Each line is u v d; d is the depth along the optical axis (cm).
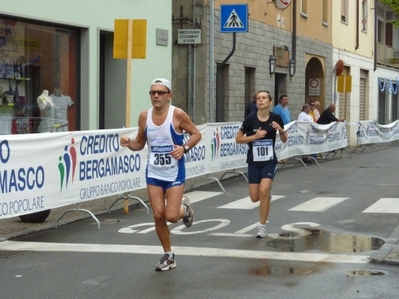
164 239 815
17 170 965
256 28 2447
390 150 2944
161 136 800
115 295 709
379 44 4138
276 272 793
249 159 1016
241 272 795
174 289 727
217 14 2186
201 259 860
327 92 3225
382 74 4191
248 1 2372
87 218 1177
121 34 1257
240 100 2345
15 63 1488
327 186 1602
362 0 3747
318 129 2244
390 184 1638
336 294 705
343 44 3447
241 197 1424
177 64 2159
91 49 1652
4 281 768
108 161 1170
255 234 1021
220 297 697
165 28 1900
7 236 1009
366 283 744
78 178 1095
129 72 1257
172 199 803
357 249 912
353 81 3619
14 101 1495
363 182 1683
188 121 806
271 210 1241
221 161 1614
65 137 1059
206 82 2138
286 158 2017
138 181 1262
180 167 810
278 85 2755
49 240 996
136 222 1139
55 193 1045
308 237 997
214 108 2172
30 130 1545
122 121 1783
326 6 3203
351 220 1132
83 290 729
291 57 2777
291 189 1546
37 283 759
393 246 912
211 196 1440
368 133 2877
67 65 1627
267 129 1002
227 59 2159
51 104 1588
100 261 858
